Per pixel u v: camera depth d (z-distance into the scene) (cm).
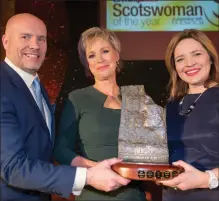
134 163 102
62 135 120
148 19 209
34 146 105
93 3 207
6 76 108
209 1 209
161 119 109
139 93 116
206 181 101
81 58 130
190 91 130
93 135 116
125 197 113
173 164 104
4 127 98
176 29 209
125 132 108
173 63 132
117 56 128
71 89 205
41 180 96
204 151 116
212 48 125
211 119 118
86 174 99
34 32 115
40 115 108
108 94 124
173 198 120
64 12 206
